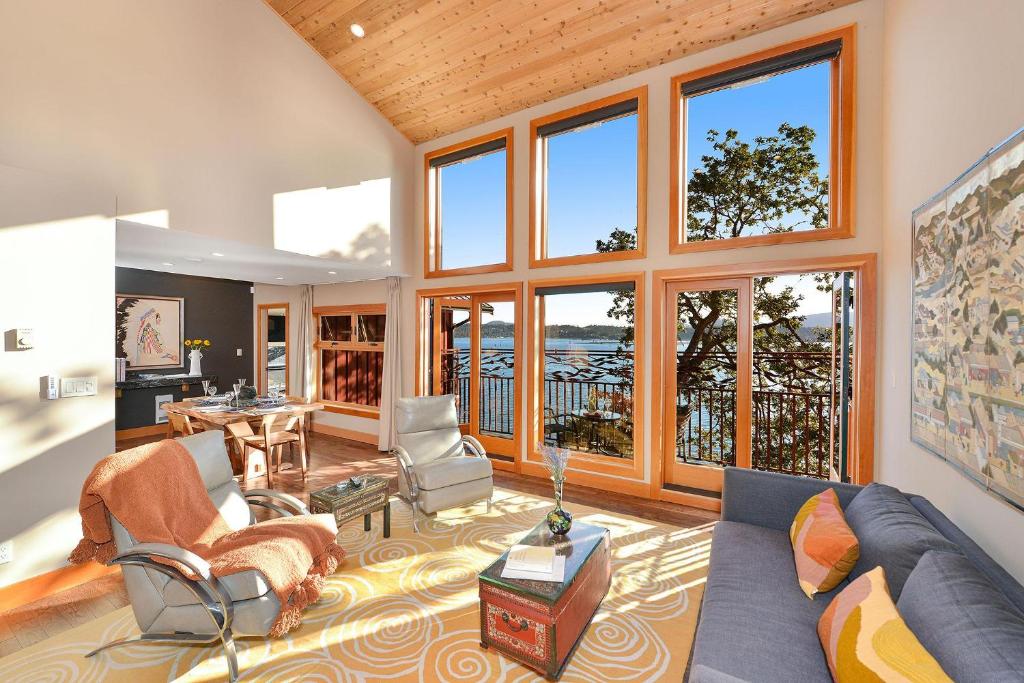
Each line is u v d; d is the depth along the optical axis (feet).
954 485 6.28
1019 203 4.53
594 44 12.99
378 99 16.53
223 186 12.19
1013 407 4.61
